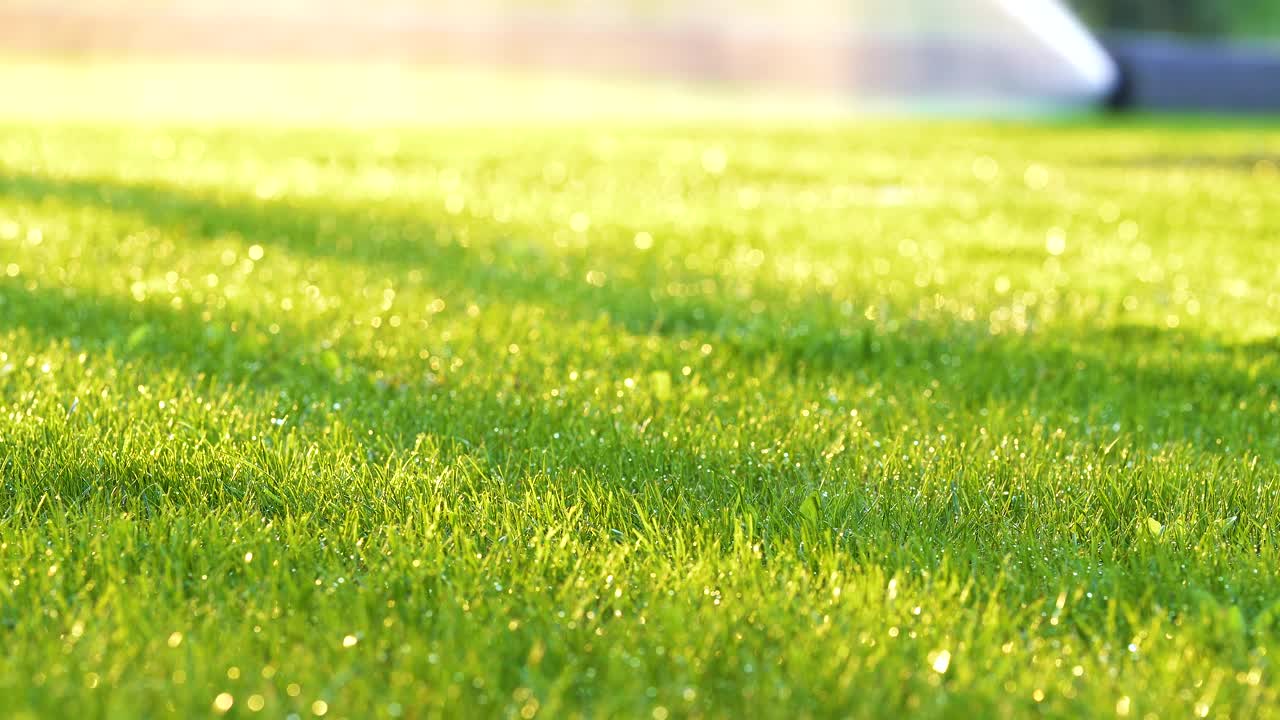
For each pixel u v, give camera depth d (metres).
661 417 4.29
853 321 6.14
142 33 32.81
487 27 34.91
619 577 2.96
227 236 8.22
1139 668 2.57
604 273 7.37
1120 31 45.00
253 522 3.26
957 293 7.01
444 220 9.35
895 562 3.11
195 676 2.44
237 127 19.73
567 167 14.16
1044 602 2.91
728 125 23.77
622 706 2.39
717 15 36.22
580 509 3.38
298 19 33.66
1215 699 2.46
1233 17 45.44
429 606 2.82
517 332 5.64
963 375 5.09
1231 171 15.37
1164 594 2.96
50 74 29.89
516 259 7.66
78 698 2.35
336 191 10.98
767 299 6.75
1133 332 6.07
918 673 2.54
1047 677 2.53
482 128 21.41
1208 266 8.19
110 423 3.99
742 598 2.88
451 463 3.76
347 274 6.98
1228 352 5.67
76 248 7.41
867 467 3.77
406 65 34.47
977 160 16.27
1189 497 3.56
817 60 35.12
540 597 2.85
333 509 3.38
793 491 3.57
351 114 25.98
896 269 7.83
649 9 36.84
